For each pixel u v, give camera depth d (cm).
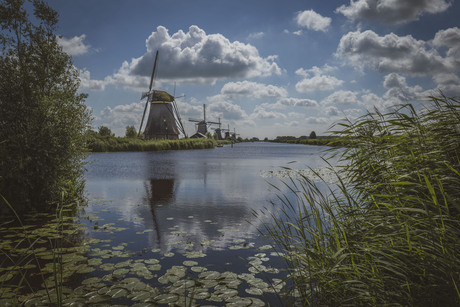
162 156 2850
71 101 741
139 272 316
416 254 178
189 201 727
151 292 272
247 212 609
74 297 263
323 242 241
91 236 452
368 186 269
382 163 270
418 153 240
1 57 669
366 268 191
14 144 609
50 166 651
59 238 440
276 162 2042
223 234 460
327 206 245
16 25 691
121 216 580
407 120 258
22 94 659
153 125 6350
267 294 269
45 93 714
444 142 236
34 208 634
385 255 184
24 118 650
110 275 310
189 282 293
